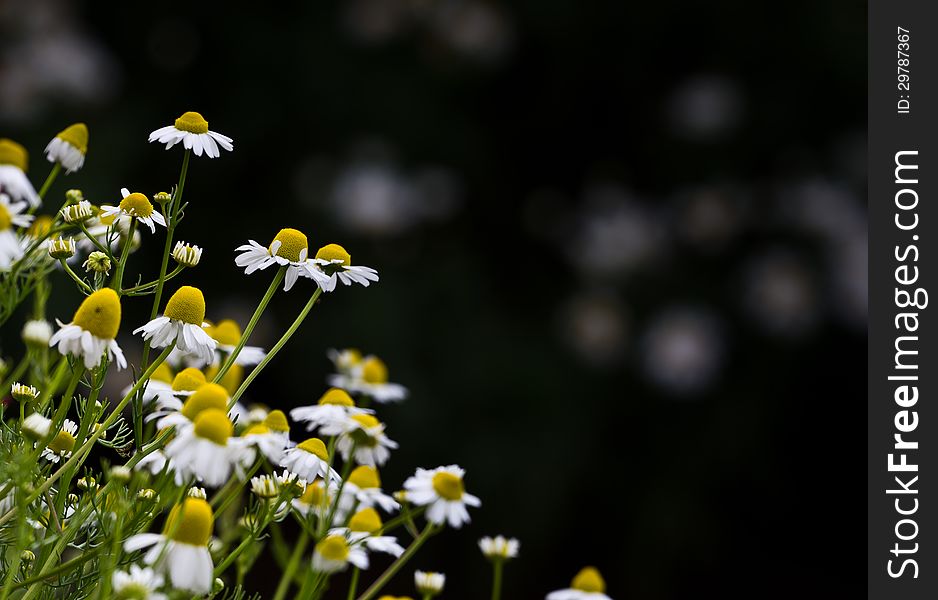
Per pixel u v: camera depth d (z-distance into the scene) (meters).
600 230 2.92
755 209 3.01
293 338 2.62
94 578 1.18
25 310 2.01
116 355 1.17
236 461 1.19
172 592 1.15
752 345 2.94
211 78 2.86
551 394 2.78
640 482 2.84
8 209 1.19
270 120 2.84
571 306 2.93
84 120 2.61
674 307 2.90
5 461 1.17
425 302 2.79
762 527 3.02
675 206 3.01
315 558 1.21
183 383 1.21
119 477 1.16
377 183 2.71
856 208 2.96
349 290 2.70
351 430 1.25
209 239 2.72
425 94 2.96
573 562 2.80
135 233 1.22
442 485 1.26
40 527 1.20
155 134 1.20
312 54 2.89
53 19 2.63
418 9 2.93
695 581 2.93
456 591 2.67
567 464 2.72
